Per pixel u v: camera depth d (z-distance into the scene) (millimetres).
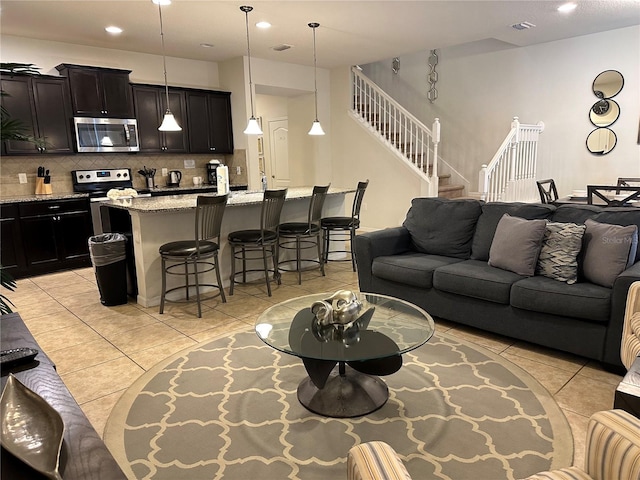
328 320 2316
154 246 3861
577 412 2180
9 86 4883
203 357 2885
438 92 7602
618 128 5871
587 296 2531
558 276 2799
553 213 3176
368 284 3701
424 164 7512
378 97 7727
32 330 3385
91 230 5410
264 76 6770
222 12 4457
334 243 5586
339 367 2422
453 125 7496
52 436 1258
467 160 7406
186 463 1878
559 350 2848
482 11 4602
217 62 6895
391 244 3756
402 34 5414
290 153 8250
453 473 1772
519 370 2621
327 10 4457
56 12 4348
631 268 2512
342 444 1979
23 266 4941
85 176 5641
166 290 3982
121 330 3367
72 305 3977
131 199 4301
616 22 5273
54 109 5223
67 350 3021
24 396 1395
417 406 2266
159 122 6117
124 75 5684
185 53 6227
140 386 2527
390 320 2420
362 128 7301
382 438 2012
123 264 3920
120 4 4156
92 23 4727
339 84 7555
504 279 2908
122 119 5715
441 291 3238
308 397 2320
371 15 4637
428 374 2596
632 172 5855
